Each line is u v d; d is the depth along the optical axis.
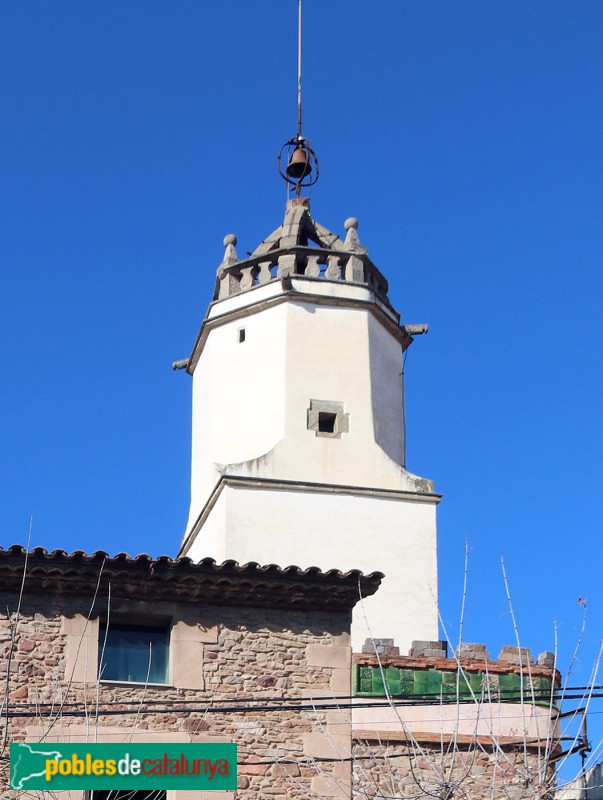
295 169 41.88
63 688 22.34
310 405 38.12
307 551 36.53
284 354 38.53
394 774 23.44
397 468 37.84
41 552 22.66
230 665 23.08
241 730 22.78
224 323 39.78
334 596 23.64
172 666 22.89
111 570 22.91
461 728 25.05
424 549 37.00
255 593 23.39
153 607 23.12
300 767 22.70
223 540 36.28
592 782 22.61
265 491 36.94
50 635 22.62
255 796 22.39
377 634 35.69
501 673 25.80
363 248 40.22
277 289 39.16
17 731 21.95
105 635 22.86
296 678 23.17
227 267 40.09
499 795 23.98
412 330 40.84
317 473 37.41
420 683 25.58
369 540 36.88
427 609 36.25
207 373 39.81
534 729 25.09
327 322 39.06
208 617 23.25
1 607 22.59
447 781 21.61
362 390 38.56
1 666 22.27
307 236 41.12
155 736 22.44
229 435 38.44
